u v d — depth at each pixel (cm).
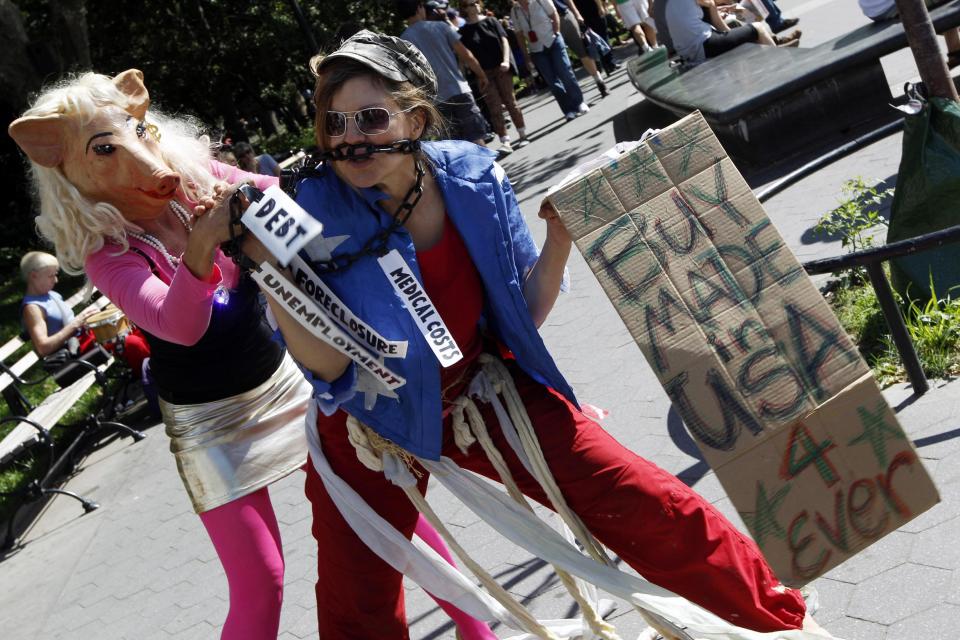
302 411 309
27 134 270
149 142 283
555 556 255
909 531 324
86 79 283
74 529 680
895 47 793
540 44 1483
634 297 231
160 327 259
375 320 237
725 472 230
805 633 243
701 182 234
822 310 230
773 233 232
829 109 814
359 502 261
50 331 882
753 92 810
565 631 309
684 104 896
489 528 435
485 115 1747
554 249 250
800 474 230
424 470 269
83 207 272
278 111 3272
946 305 436
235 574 297
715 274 232
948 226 450
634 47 2230
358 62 225
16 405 857
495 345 265
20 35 1752
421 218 242
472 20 1421
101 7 2612
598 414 281
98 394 1009
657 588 250
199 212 233
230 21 2648
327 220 233
